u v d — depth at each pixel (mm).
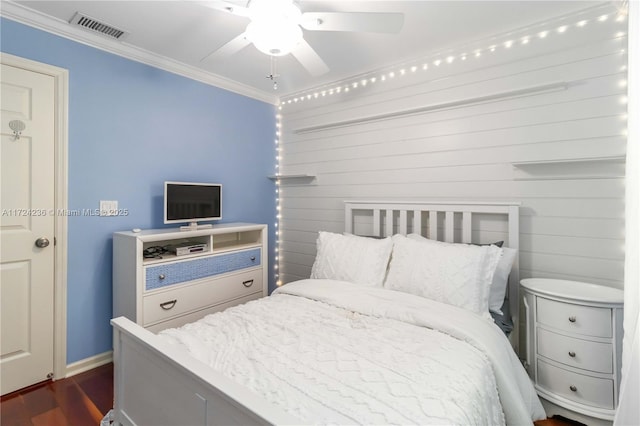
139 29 2172
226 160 3170
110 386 2066
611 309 1589
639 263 1256
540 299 1804
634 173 1276
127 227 2463
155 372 1156
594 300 1600
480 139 2344
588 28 1949
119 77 2400
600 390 1604
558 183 2064
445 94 2488
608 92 1898
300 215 3482
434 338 1463
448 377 1145
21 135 1977
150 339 1187
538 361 1814
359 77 2959
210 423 935
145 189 2566
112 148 2373
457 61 2426
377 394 1029
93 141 2275
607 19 1893
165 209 2500
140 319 2137
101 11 1968
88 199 2260
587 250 1977
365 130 2945
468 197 2396
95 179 2289
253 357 1277
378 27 1549
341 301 1903
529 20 2066
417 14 1985
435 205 2473
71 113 2168
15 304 1979
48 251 2096
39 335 2066
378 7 1907
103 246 2340
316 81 3145
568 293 1724
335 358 1269
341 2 1842
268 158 3584
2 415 1784
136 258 2123
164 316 2268
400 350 1339
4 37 1900
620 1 1835
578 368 1652
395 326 1604
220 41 2338
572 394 1673
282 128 3619
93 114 2271
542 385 1791
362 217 2971
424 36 2264
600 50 1917
